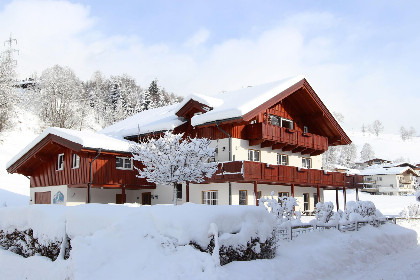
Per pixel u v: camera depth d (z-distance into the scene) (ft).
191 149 55.67
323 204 51.78
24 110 197.57
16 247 40.22
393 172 275.59
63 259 32.78
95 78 379.14
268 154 86.84
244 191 80.33
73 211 33.40
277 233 42.06
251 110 73.56
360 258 42.47
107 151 75.20
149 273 26.66
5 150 139.13
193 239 28.45
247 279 27.63
